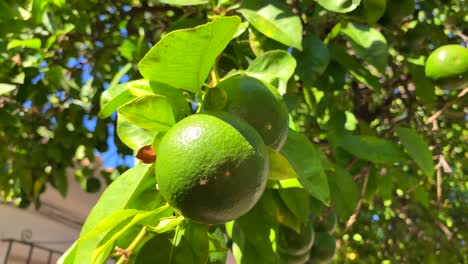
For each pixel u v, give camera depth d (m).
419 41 0.66
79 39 0.80
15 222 1.48
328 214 0.56
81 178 1.05
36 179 0.92
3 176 0.97
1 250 1.42
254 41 0.48
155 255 0.31
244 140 0.26
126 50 0.67
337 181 0.48
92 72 0.82
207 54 0.29
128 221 0.31
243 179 0.25
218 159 0.25
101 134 0.78
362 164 0.60
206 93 0.29
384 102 0.74
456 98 0.62
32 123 0.85
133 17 0.76
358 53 0.52
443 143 0.86
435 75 0.59
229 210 0.25
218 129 0.26
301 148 0.35
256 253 0.39
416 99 0.71
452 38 0.75
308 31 0.57
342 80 0.56
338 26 0.55
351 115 0.56
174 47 0.28
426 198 0.73
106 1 0.81
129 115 0.30
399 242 1.08
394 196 1.00
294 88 0.51
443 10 0.76
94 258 0.28
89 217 0.30
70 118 0.80
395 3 0.57
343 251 0.90
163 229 0.31
